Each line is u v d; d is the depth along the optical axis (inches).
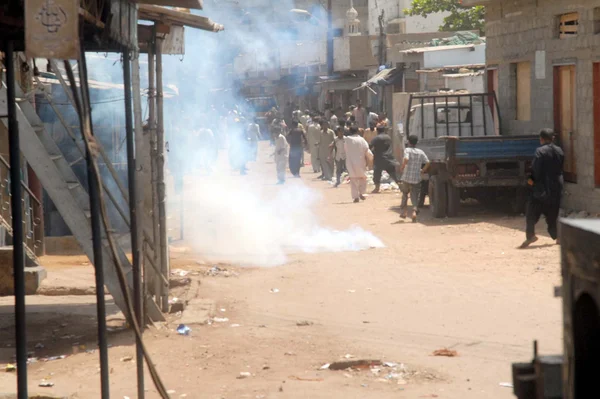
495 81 1210.6
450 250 745.6
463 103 1130.7
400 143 1465.3
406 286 599.2
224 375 400.2
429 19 2797.7
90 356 441.4
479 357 417.1
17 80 518.9
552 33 1015.0
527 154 938.7
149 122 558.6
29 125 455.2
